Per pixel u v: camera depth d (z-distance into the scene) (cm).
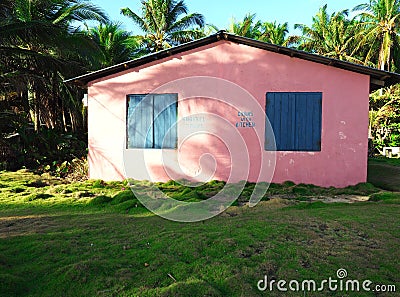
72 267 247
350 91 688
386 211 430
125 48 1891
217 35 719
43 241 312
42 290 225
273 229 341
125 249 295
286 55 710
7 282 224
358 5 2534
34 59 1041
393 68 2478
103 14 1199
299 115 707
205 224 372
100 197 520
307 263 262
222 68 731
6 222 396
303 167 704
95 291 221
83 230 355
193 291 218
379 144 1900
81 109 1371
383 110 1922
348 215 406
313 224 363
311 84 701
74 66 1120
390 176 826
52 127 1320
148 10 2314
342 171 692
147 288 224
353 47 2648
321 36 2769
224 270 247
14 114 1002
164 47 2309
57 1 1230
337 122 693
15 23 942
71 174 841
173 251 286
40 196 556
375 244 303
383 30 2361
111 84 764
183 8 2334
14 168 918
